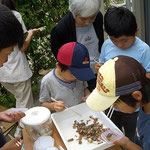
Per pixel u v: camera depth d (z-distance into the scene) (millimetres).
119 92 557
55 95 1022
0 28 536
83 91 1087
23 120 777
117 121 1131
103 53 1092
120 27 860
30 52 1983
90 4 1000
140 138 683
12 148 744
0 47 567
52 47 1274
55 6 1946
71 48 885
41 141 764
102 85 582
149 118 620
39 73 2154
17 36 585
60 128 889
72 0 1040
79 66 893
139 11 1730
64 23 1174
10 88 1599
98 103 602
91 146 790
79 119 934
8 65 1460
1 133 835
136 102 574
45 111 806
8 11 565
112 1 1886
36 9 1862
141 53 962
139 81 560
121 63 575
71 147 792
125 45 938
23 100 1619
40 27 1943
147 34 1825
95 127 867
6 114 829
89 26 1209
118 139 734
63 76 968
